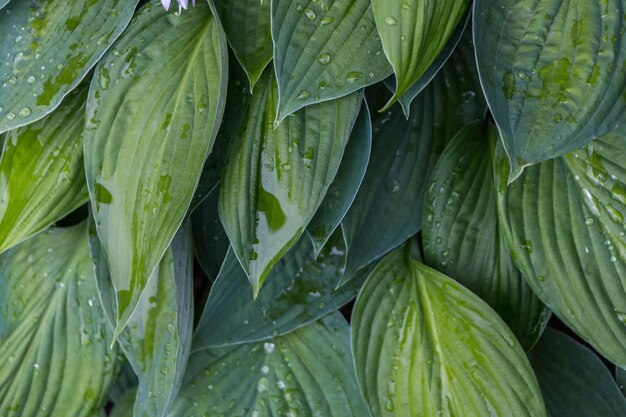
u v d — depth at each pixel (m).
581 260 0.94
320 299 1.00
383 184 0.98
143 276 0.92
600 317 0.94
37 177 0.98
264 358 1.02
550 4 0.90
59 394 1.03
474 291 0.99
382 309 0.98
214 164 0.97
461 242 0.98
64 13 0.96
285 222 0.92
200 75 0.93
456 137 0.99
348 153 0.95
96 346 1.03
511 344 0.95
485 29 0.90
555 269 0.95
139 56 0.94
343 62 0.90
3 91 0.95
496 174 0.96
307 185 0.92
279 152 0.93
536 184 0.96
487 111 1.01
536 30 0.90
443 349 0.96
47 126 0.98
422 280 0.98
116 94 0.93
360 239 0.97
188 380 1.02
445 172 0.98
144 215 0.92
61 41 0.95
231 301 1.00
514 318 0.99
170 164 0.92
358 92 0.93
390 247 0.98
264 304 1.00
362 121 0.95
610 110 0.89
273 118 0.94
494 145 0.99
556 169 0.96
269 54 0.92
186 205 0.92
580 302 0.94
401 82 0.87
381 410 0.96
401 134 0.99
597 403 1.02
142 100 0.93
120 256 0.92
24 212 0.97
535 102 0.89
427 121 1.00
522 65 0.90
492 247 0.98
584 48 0.89
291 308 1.00
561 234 0.95
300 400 1.01
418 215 0.99
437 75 1.00
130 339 1.00
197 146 0.92
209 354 1.03
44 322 1.04
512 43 0.90
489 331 0.96
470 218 0.98
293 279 1.00
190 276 1.00
